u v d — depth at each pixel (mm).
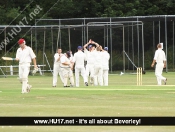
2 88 95312
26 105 64188
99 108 61062
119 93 78750
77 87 95438
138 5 191625
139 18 148750
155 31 167000
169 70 162375
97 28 146250
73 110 59406
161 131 47469
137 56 163125
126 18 148000
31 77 141250
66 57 102562
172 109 60125
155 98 71688
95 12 191750
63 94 77688
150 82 114062
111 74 151875
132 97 73062
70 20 148500
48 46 160500
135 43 164250
